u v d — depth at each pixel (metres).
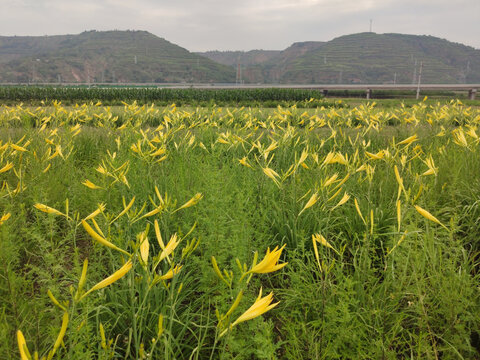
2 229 1.91
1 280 2.18
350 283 2.00
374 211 3.28
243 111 7.51
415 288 2.16
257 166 4.57
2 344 1.61
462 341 1.94
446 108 6.91
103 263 2.95
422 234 2.66
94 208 3.39
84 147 6.77
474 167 4.32
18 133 6.06
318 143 6.20
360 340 1.91
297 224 3.23
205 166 3.92
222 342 1.94
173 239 1.41
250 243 2.67
